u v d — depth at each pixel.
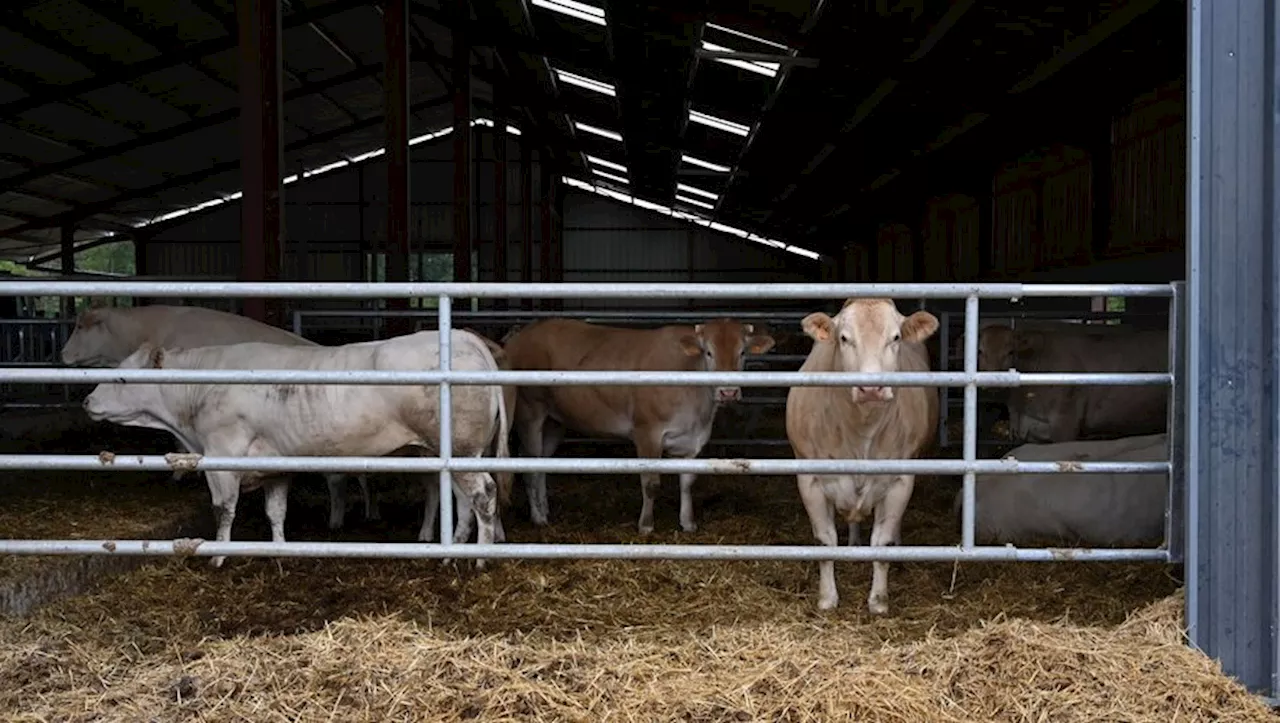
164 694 3.16
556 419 6.66
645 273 33.47
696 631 3.87
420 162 29.58
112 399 5.25
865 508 4.20
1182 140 10.68
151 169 23.17
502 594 4.43
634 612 4.18
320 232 29.22
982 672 3.17
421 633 3.52
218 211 29.38
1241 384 3.40
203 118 19.73
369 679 3.16
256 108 7.94
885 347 3.85
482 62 19.48
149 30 14.38
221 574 4.79
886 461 3.72
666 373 3.66
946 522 5.95
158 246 29.42
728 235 33.62
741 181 25.91
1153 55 10.39
